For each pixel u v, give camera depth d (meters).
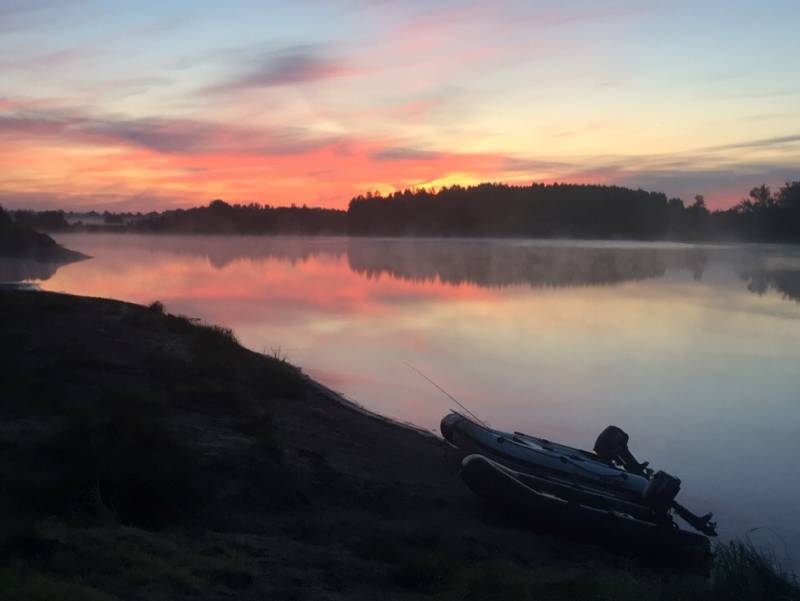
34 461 6.67
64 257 59.25
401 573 6.07
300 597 5.19
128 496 6.43
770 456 12.98
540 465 10.07
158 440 7.28
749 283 50.00
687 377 19.55
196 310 31.09
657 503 8.74
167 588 4.84
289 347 22.16
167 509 6.56
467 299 37.75
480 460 8.79
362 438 11.35
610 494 9.65
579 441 13.80
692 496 11.02
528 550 7.77
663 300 38.75
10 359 10.73
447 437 10.93
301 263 67.38
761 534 9.59
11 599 4.08
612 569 7.47
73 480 6.21
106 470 6.42
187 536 6.14
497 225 158.50
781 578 6.41
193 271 54.53
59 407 8.75
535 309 33.84
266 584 5.34
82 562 4.91
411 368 19.45
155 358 12.66
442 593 5.80
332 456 9.73
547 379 18.86
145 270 53.62
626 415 15.62
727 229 138.12
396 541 6.96
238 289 41.06
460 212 163.50
